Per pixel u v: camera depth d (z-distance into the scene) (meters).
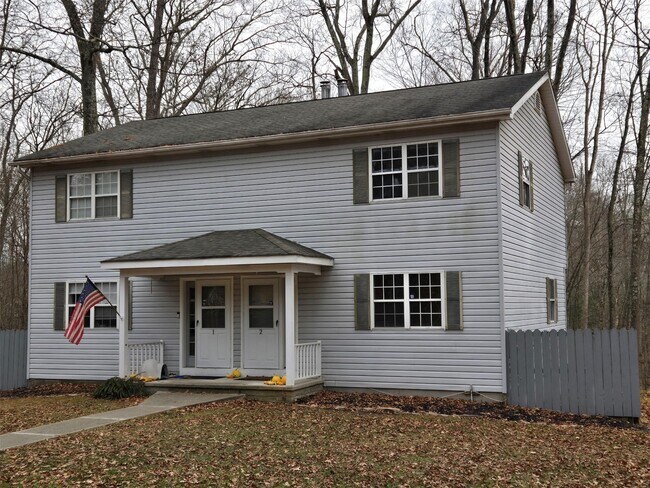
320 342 16.94
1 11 25.67
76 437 11.62
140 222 19.14
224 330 18.16
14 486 8.87
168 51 32.25
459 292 15.88
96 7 26.78
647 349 33.53
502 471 9.88
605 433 12.88
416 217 16.41
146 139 19.72
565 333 15.14
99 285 19.52
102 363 19.34
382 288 16.70
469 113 15.45
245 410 14.35
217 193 18.44
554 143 22.12
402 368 16.36
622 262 38.28
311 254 16.00
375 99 19.86
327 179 17.36
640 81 26.27
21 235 36.31
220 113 22.38
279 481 9.20
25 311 34.97
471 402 15.45
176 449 10.70
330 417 13.61
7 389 20.50
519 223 17.25
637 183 25.33
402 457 10.48
